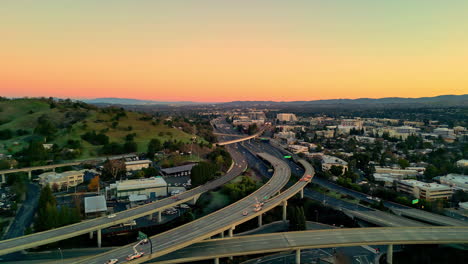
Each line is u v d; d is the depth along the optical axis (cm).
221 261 16900
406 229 18100
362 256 17675
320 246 15912
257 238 16738
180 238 15525
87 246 17725
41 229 17975
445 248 18800
